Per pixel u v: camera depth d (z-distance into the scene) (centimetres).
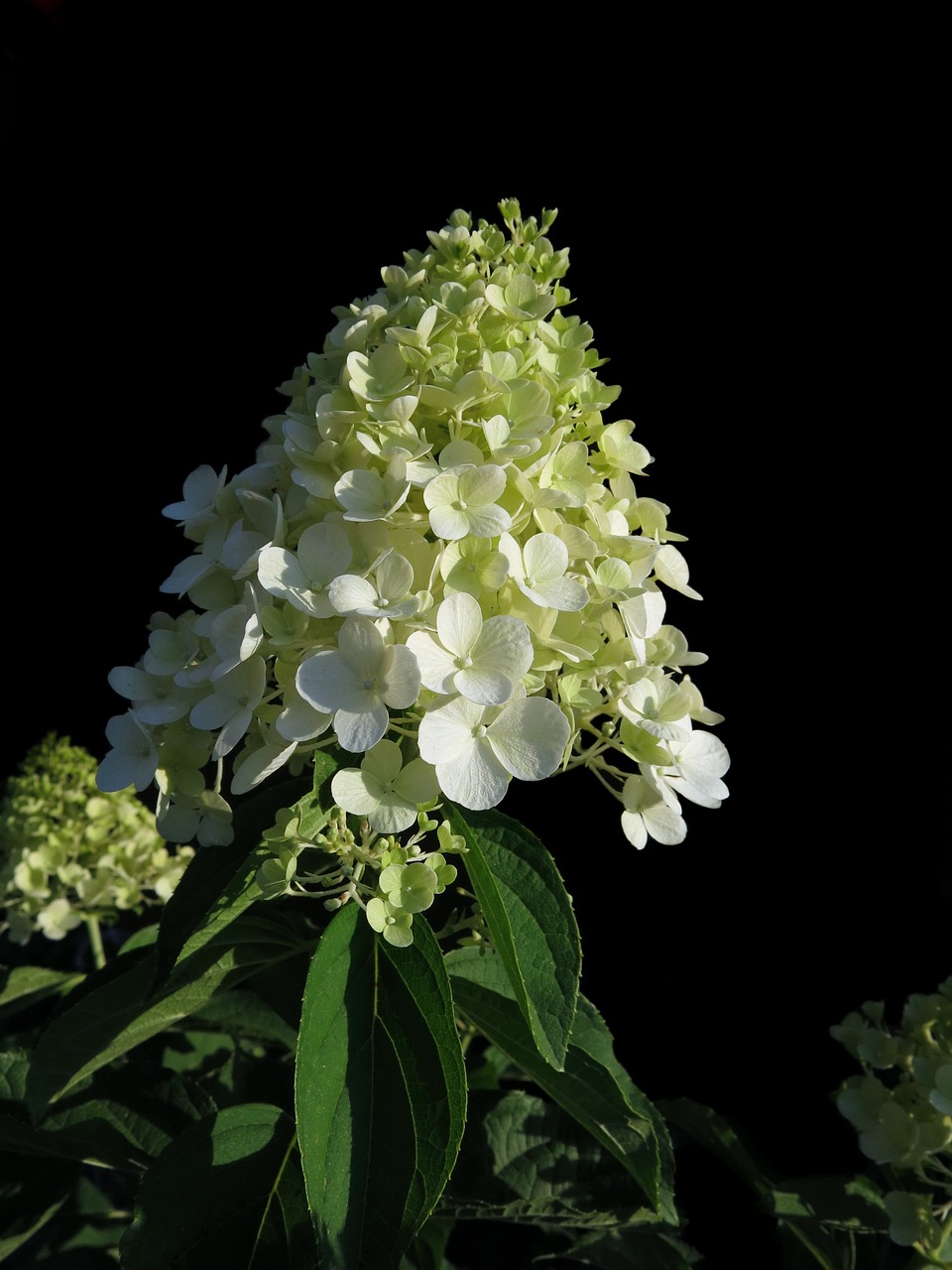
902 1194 53
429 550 43
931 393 87
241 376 121
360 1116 42
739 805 96
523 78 100
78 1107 55
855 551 91
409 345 44
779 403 94
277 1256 48
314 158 112
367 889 41
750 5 88
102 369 129
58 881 67
